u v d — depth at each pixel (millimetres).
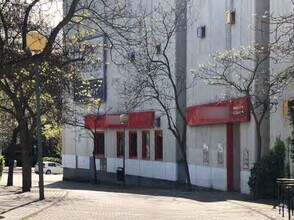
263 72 19625
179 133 28188
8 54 13828
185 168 27016
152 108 32156
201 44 26828
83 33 21109
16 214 13766
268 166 18703
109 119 35875
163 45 30984
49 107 23688
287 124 18547
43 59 13156
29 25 15523
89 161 40531
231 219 13289
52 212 14547
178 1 29391
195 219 13391
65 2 15297
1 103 26250
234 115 22656
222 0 24500
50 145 78250
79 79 23125
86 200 18594
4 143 46156
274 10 19734
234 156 23750
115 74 35719
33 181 39219
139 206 16875
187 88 28703
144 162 33188
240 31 22734
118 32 13984
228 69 23484
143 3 31922
